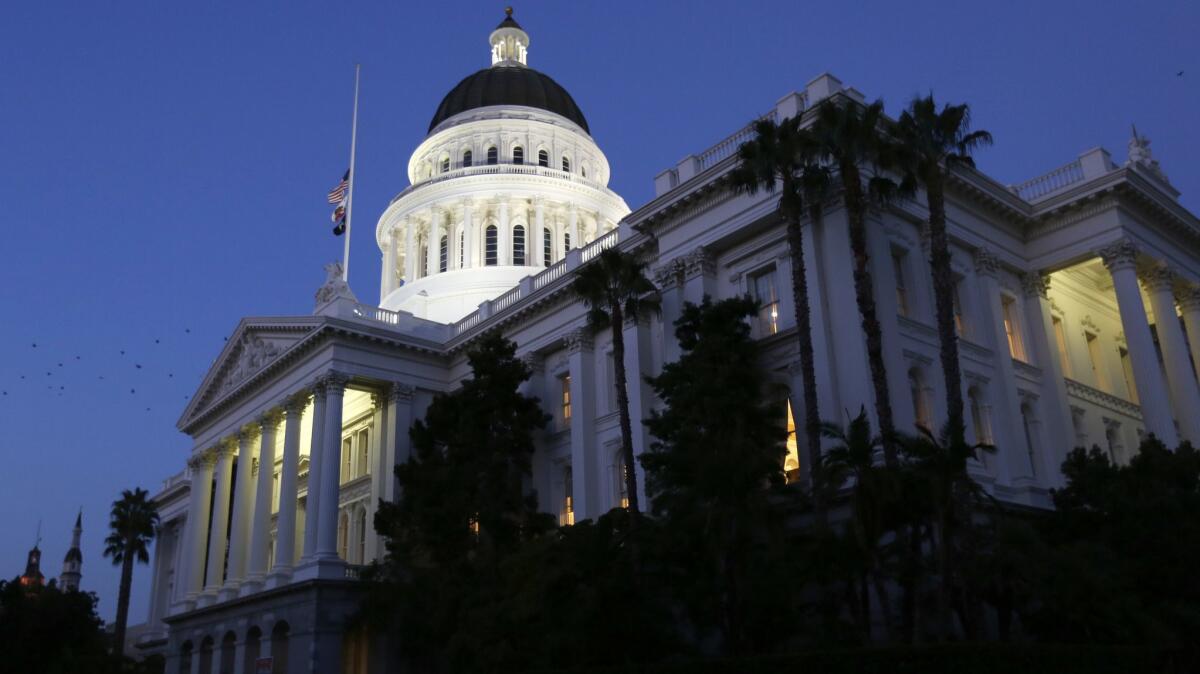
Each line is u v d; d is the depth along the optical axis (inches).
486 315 2288.4
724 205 1598.2
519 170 3142.2
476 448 1802.4
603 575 1138.7
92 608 3176.7
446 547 1723.7
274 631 2100.1
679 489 1191.6
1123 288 1603.1
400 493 2140.7
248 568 2331.4
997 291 1621.6
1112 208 1637.6
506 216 3068.4
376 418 2272.4
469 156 3289.9
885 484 1006.4
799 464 1430.9
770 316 1537.9
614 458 1831.9
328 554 2011.6
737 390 1310.3
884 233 1462.8
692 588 1122.0
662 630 1147.3
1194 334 1784.0
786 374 1482.5
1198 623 1080.8
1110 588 1037.8
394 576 1785.2
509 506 1776.6
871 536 1014.4
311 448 2150.6
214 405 2628.0
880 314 1387.8
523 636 1309.1
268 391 2404.0
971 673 856.3
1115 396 1828.2
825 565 1071.6
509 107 3376.0
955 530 1080.8
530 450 1879.9
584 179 3245.6
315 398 2175.2
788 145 1306.6
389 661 1873.8
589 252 2031.3
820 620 1205.7
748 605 1112.2
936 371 1453.0
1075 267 1811.0
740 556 1113.4
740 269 1584.6
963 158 1288.1
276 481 2728.8
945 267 1230.3
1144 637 1023.0
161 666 2987.2
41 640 2952.8
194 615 2458.2
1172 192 1798.7
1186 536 1146.0
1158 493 1184.8
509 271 2955.2
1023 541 1054.4
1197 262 1825.8
